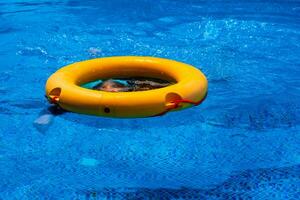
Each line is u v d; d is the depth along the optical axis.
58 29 6.88
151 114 3.94
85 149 3.65
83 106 3.97
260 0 8.56
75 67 4.54
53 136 3.85
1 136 3.86
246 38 6.43
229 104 4.42
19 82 5.02
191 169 3.38
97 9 8.03
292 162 3.48
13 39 6.45
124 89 4.55
